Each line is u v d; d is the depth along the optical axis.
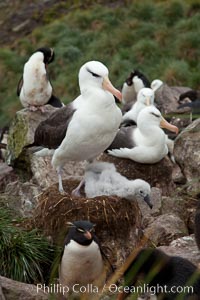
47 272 11.65
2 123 28.47
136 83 24.31
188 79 27.97
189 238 11.74
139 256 9.64
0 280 10.05
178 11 32.97
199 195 13.56
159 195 13.46
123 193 11.69
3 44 36.31
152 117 14.31
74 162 15.17
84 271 10.45
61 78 29.64
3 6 39.91
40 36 34.12
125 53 30.27
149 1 33.84
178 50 30.03
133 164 14.50
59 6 38.16
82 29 33.94
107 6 36.34
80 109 11.91
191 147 14.17
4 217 12.39
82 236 10.17
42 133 12.68
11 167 16.77
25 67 16.25
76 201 11.50
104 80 11.86
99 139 11.99
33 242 11.69
